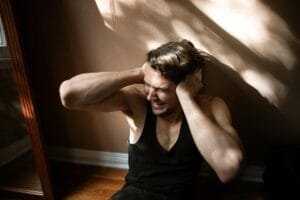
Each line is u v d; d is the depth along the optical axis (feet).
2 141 5.84
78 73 5.88
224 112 3.95
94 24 5.36
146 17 5.08
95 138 6.50
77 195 5.76
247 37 4.81
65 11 5.37
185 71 3.70
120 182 6.09
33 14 5.52
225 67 5.09
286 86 4.99
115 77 3.86
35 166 5.68
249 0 4.58
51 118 6.56
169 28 5.07
